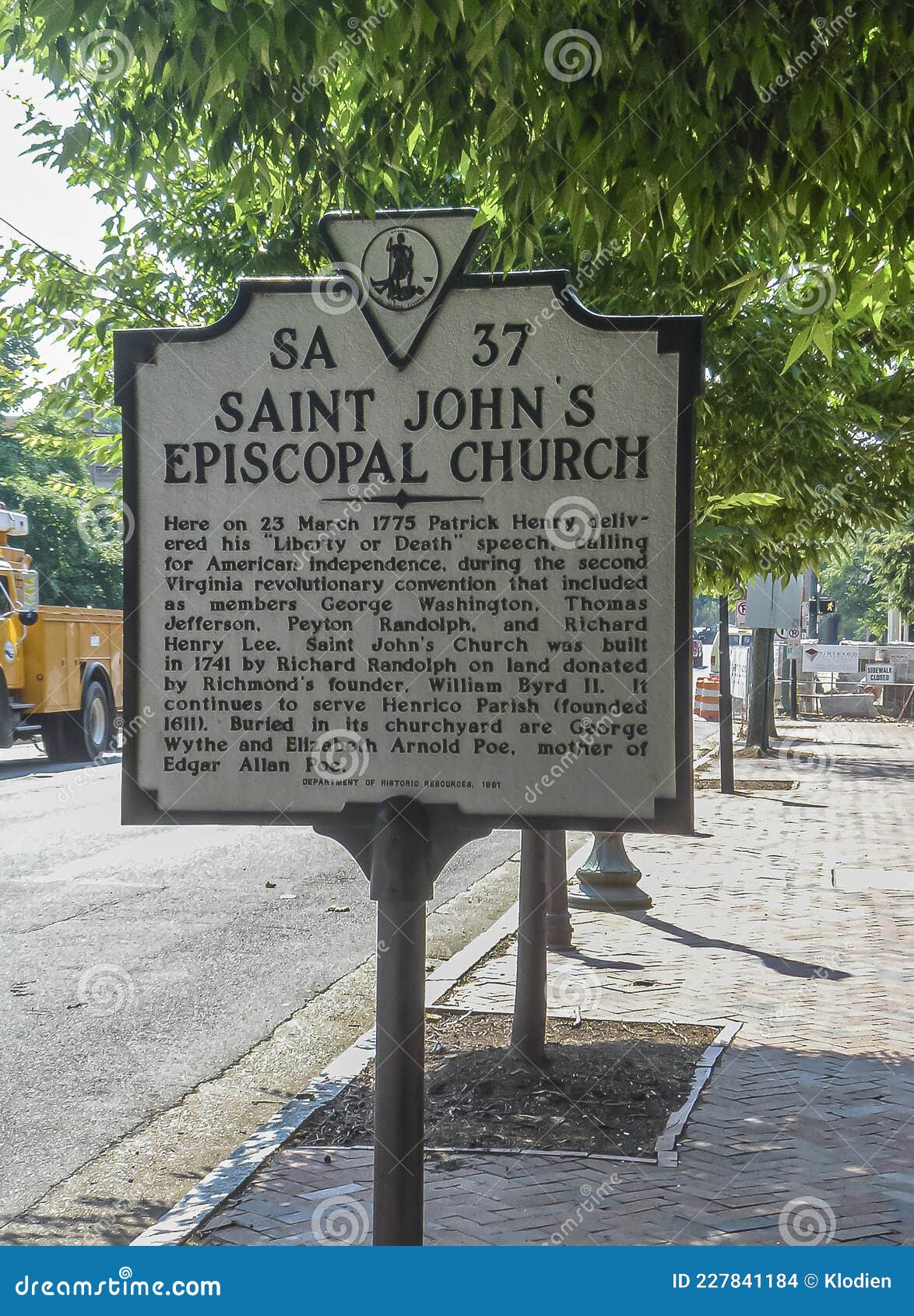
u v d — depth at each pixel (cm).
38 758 2602
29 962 909
